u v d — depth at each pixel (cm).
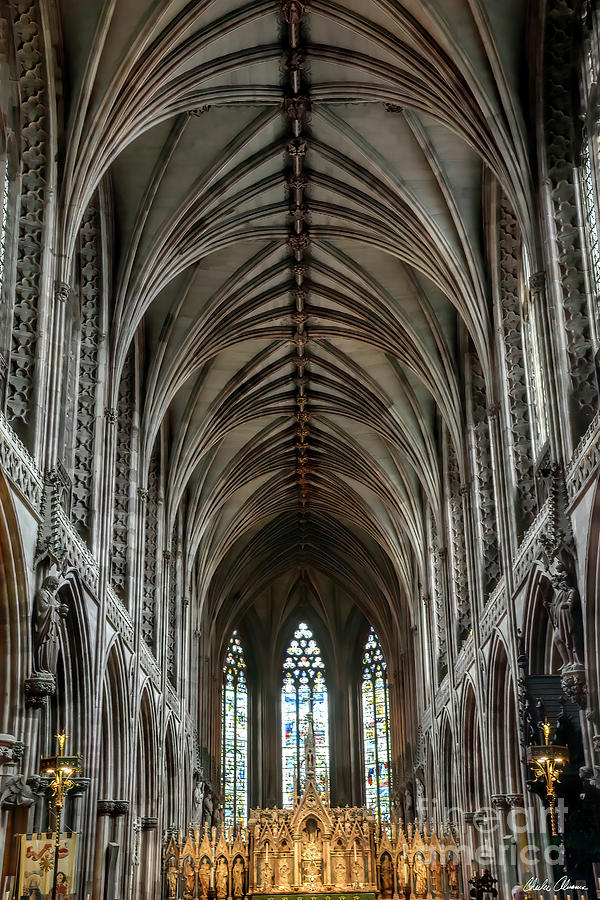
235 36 2370
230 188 2777
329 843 3228
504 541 2489
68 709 2189
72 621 2170
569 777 1745
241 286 3212
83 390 2495
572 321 1986
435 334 3136
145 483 3041
